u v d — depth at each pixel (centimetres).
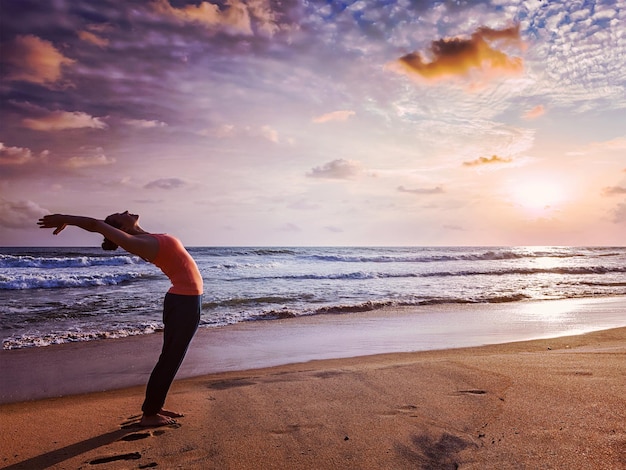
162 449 285
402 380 432
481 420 308
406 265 3072
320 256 3588
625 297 1520
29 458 280
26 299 1298
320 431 304
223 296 1395
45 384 515
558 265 3288
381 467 246
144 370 581
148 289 1556
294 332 865
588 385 377
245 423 328
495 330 905
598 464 234
